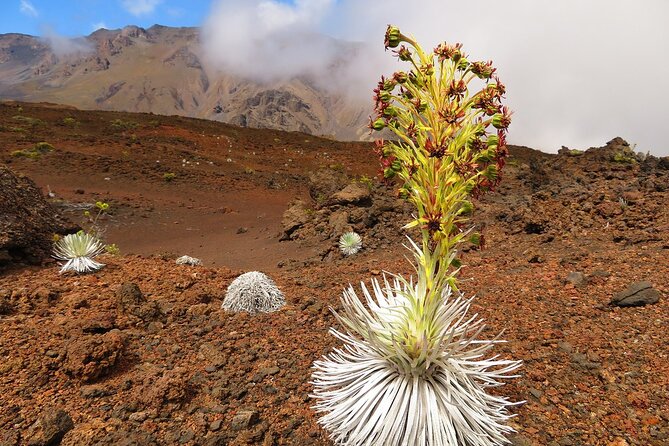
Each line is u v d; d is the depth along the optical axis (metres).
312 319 4.42
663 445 2.44
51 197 15.92
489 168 2.03
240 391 3.05
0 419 2.73
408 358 2.29
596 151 12.72
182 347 3.78
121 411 2.82
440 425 2.28
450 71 2.08
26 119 30.27
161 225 14.71
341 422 2.53
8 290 4.95
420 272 2.44
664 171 9.72
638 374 3.08
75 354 3.22
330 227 10.79
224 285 5.67
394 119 2.21
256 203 20.34
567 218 7.89
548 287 4.85
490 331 3.91
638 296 4.07
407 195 2.28
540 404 2.86
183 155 27.91
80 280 5.58
